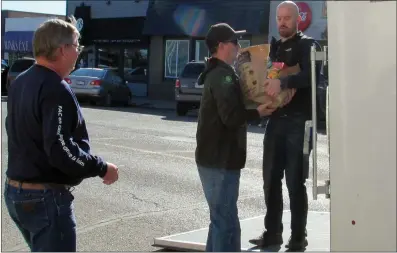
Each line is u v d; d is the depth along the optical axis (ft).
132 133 45.65
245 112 12.00
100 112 64.44
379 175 7.79
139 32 94.84
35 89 9.60
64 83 9.78
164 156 34.63
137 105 79.82
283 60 14.34
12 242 17.84
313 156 10.44
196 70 62.49
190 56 89.04
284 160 15.21
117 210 22.30
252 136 45.73
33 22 105.50
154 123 54.13
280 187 15.61
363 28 7.72
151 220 20.99
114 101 75.92
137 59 97.50
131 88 97.71
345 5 7.81
